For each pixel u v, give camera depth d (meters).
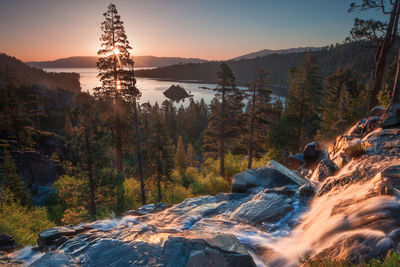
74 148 15.89
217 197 11.63
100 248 5.46
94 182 16.11
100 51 23.22
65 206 22.47
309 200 8.99
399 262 3.26
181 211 10.08
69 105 101.56
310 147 18.86
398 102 12.45
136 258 4.92
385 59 17.94
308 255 5.01
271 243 6.40
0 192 18.12
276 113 29.97
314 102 37.41
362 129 14.33
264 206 8.88
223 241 5.06
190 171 39.19
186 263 4.56
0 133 37.94
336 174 10.58
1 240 7.46
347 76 36.16
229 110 30.88
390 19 17.16
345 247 4.35
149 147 24.91
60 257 5.07
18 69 148.12
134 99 22.48
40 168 28.62
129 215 10.43
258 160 36.88
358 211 5.30
